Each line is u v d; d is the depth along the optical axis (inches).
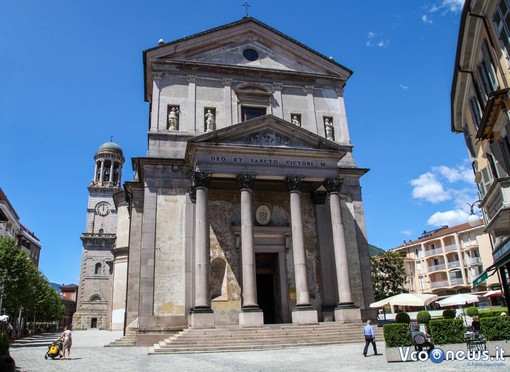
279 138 986.7
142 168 1008.9
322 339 800.3
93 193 3176.7
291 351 693.3
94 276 2940.5
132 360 638.5
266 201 1048.2
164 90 1096.2
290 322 973.8
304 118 1171.3
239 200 1031.0
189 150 951.6
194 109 1093.1
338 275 936.9
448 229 2532.0
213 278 960.9
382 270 1907.0
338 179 989.8
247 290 861.8
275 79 1183.6
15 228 2439.7
